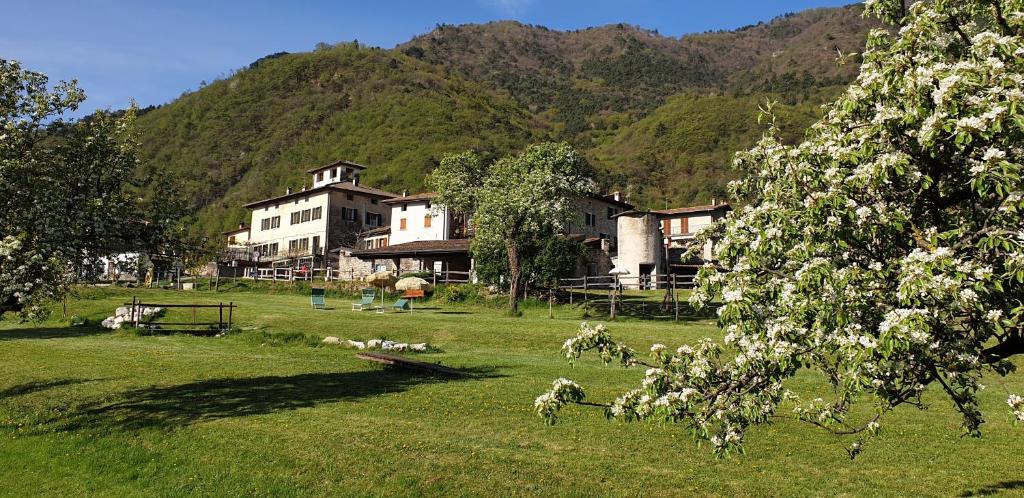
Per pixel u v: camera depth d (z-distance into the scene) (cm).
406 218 7631
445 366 2338
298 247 8406
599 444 1364
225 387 1912
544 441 1380
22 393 1831
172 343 2867
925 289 607
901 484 1124
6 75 1579
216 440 1367
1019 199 614
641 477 1160
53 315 3888
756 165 922
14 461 1288
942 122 630
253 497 1092
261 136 17200
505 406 1688
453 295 4900
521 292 4800
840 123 809
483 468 1196
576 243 4762
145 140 17438
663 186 14750
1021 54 680
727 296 735
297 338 2928
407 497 1074
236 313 3962
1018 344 727
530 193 4462
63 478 1195
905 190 736
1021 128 593
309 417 1548
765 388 812
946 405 1739
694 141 16538
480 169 6162
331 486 1124
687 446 1359
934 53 765
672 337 3027
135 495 1113
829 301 688
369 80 19988
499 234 4481
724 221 902
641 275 5909
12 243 1346
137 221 1716
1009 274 617
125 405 1684
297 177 14488
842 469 1212
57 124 1681
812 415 858
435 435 1408
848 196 726
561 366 2388
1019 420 727
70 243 1545
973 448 1348
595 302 4619
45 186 1542
